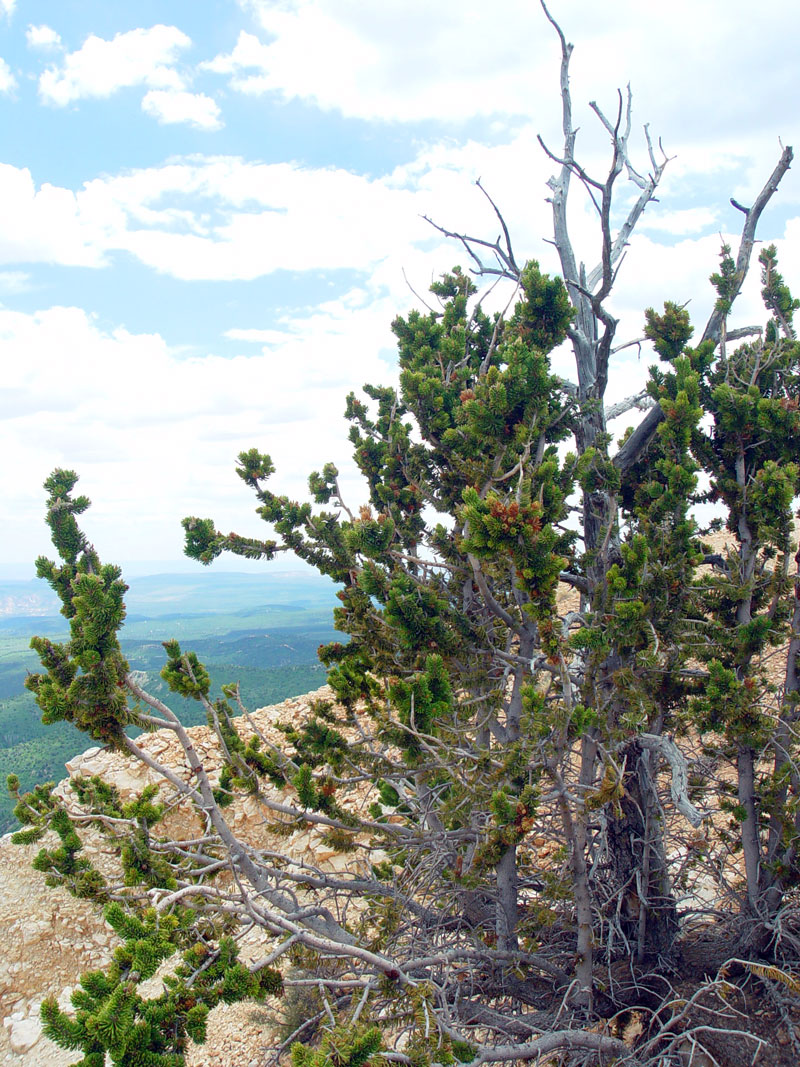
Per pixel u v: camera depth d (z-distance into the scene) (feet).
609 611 24.52
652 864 27.27
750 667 25.84
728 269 30.37
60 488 19.34
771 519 25.48
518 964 24.12
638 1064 21.61
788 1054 22.61
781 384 29.68
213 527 26.76
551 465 22.06
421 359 31.32
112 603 17.67
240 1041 35.94
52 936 44.24
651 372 29.22
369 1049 14.92
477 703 24.81
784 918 25.67
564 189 35.17
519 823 20.18
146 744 55.01
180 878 22.52
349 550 26.71
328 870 45.34
